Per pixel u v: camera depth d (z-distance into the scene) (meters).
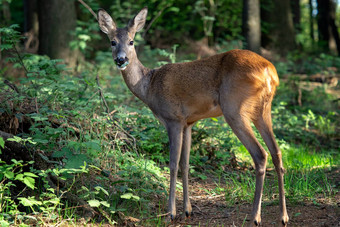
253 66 6.98
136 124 10.39
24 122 8.57
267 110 7.15
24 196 7.42
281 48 27.81
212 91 7.32
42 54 19.03
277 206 7.83
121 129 9.42
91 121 8.92
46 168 7.76
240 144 11.82
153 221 7.27
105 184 8.08
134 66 8.10
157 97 7.79
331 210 7.36
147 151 10.05
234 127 7.05
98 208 7.05
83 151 8.38
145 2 23.22
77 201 7.27
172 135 7.64
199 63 7.54
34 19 23.55
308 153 11.88
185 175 7.68
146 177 8.33
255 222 6.71
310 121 15.81
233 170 10.41
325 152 12.52
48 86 9.32
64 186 7.54
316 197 8.06
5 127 8.24
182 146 7.77
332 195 8.09
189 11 26.66
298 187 8.41
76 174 7.87
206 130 10.79
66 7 19.05
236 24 27.62
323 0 35.22
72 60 19.28
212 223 7.30
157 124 10.55
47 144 8.09
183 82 7.52
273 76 7.15
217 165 10.42
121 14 22.38
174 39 25.02
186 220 7.52
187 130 7.84
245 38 21.25
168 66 7.90
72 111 8.91
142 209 7.68
